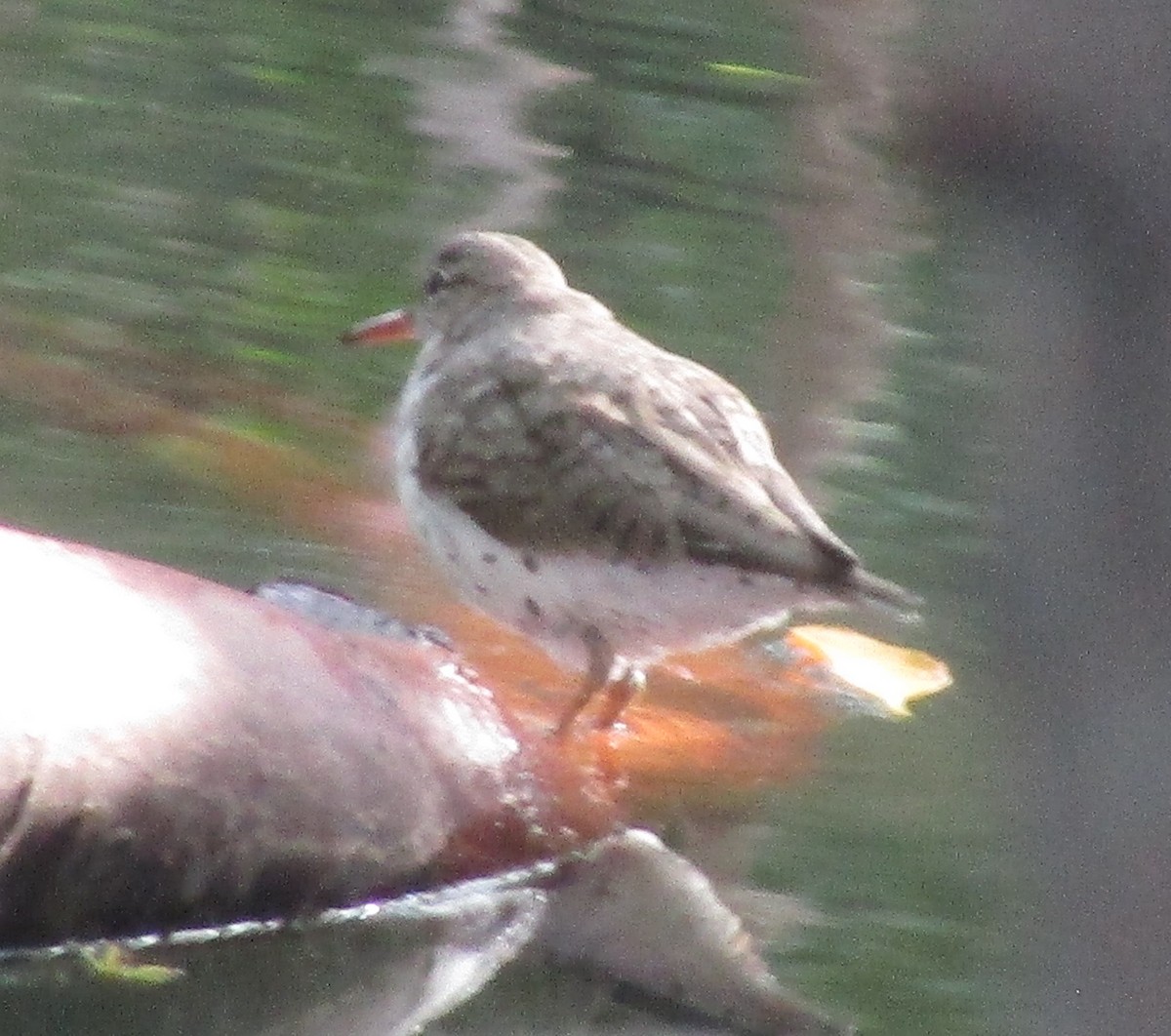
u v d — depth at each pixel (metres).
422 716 10.34
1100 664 7.22
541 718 11.32
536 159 19.33
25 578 9.59
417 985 9.49
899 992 9.34
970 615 12.68
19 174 18.34
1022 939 9.09
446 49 21.39
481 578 11.10
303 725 9.80
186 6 21.89
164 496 13.66
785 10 20.00
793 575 10.02
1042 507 7.27
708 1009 9.28
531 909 10.09
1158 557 7.11
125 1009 9.08
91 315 15.98
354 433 14.78
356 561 13.07
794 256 17.30
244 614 10.12
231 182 18.64
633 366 10.96
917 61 16.53
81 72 20.28
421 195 18.59
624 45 20.89
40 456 14.04
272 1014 9.24
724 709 11.76
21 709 9.10
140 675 9.48
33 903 9.10
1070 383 7.24
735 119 19.42
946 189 16.42
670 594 10.44
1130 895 7.23
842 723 11.74
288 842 9.59
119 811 9.19
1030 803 7.52
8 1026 8.94
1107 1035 7.28
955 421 14.80
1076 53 7.43
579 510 10.55
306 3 21.94
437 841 10.04
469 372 11.27
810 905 10.02
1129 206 7.25
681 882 10.20
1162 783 7.18
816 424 15.04
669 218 18.34
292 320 16.33
